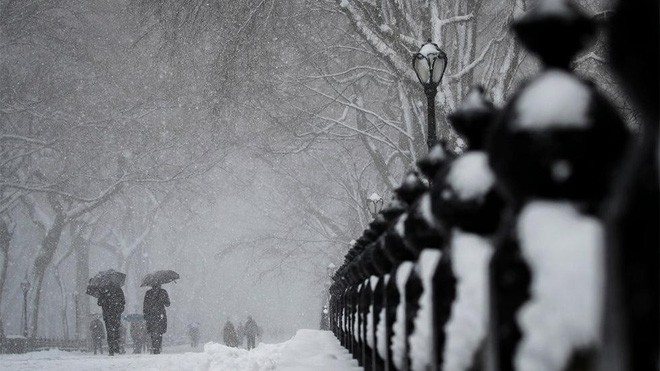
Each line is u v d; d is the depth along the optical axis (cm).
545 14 395
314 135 10088
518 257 366
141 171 14450
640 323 253
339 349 2748
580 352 322
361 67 8600
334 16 9025
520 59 6388
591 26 400
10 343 13325
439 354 580
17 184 14362
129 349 16612
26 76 13950
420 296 765
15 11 12925
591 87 380
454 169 573
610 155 369
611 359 265
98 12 13225
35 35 13512
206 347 3544
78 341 15012
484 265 532
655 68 261
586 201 373
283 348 3238
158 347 7238
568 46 400
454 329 549
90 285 8700
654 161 254
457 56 7600
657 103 260
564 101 368
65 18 13438
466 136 591
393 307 1044
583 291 321
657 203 249
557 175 366
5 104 13838
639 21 263
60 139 14188
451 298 560
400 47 6762
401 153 8538
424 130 7106
